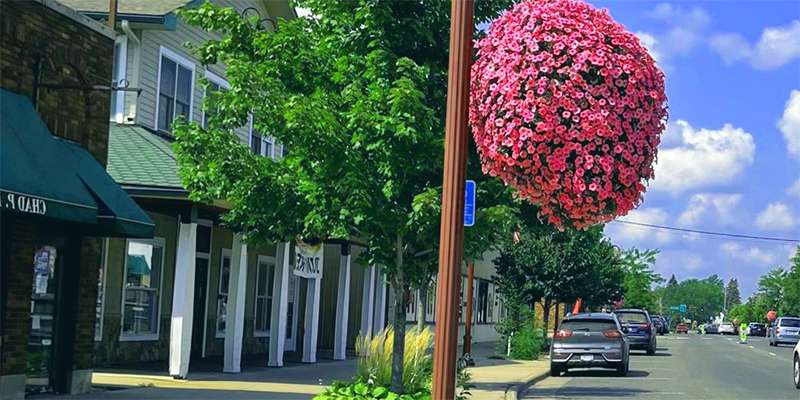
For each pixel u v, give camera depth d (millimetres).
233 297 19141
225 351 19078
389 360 13180
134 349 20125
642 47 7602
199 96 21156
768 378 25234
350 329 30781
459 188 7367
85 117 14352
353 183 9734
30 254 12883
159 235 21031
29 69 12938
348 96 10258
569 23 7422
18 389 12648
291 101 9805
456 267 7328
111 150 17281
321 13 11000
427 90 10703
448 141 7410
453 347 7305
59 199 11844
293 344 27969
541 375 24188
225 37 11680
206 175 10805
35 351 13742
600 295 39062
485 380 21828
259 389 16156
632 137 7367
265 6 23375
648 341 37969
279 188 10688
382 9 10375
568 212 7496
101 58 14742
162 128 19750
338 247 30797
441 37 10891
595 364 24828
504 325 33188
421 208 9555
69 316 14227
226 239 23891
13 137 11664
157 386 15883
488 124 7551
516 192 8992
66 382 14172
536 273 34938
